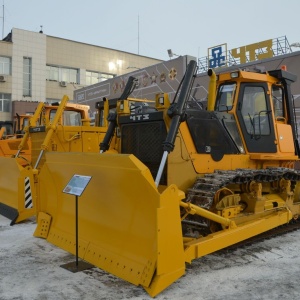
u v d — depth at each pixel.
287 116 5.93
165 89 15.41
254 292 3.35
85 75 28.41
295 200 5.97
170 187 3.33
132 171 3.35
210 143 4.64
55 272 3.84
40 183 5.04
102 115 9.22
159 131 4.36
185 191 4.36
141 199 3.38
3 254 4.44
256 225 4.58
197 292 3.34
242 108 5.14
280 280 3.64
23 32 25.48
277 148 5.42
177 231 3.38
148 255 3.37
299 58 10.91
